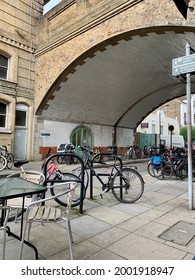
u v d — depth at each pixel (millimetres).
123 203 4809
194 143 10227
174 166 7887
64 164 11969
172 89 15695
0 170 8688
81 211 4125
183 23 6355
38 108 12875
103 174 5059
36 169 9312
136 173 5074
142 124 25141
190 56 4398
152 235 3250
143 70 12281
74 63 10883
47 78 12242
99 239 3100
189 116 4590
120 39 9062
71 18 10805
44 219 2469
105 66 11633
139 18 7734
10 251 2709
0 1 11531
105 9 8930
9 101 11789
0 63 11836
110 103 15750
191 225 3643
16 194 2174
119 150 18609
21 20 12469
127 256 2658
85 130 15953
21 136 12570
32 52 12984
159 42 9086
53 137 13844
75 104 14133
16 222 3576
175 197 5418
